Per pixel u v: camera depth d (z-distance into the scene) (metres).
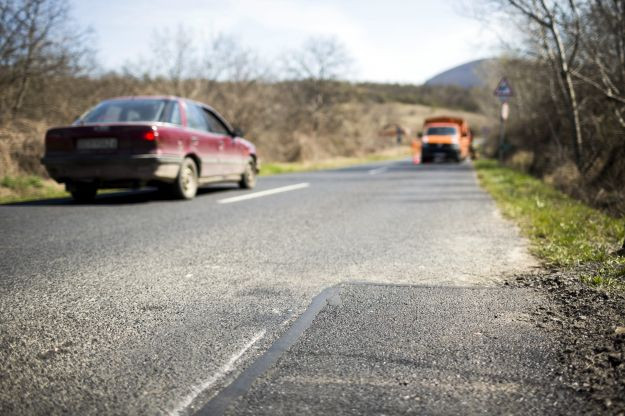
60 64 12.20
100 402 1.84
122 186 7.87
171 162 7.90
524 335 2.45
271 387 1.96
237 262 4.03
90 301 3.00
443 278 3.56
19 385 1.96
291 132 30.75
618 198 7.27
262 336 2.48
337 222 6.11
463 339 2.41
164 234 5.21
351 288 3.30
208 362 2.19
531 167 15.55
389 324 2.62
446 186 11.50
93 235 5.11
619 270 3.45
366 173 17.33
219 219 6.27
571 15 10.28
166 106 8.26
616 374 1.99
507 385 1.94
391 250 4.51
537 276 3.55
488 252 4.42
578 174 9.98
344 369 2.10
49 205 7.54
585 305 2.84
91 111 8.26
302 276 3.61
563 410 1.75
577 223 5.45
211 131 9.36
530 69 16.64
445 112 103.75
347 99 47.31
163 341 2.41
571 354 2.20
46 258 4.09
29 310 2.83
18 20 11.19
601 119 10.29
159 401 1.86
